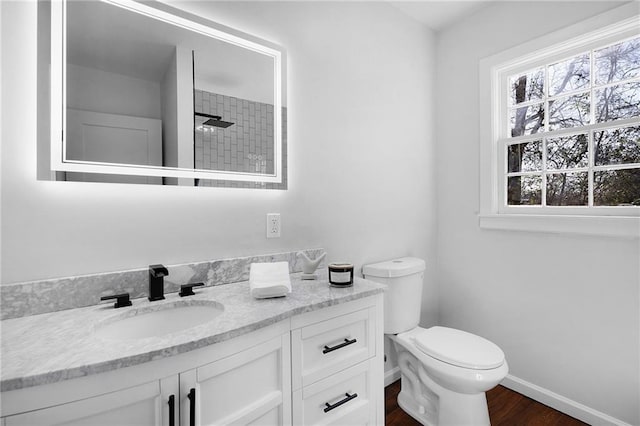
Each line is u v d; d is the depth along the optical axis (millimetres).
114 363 674
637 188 1553
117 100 1113
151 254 1173
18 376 605
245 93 1408
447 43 2303
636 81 1556
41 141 980
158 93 1195
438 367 1427
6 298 916
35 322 897
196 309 1121
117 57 1115
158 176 1189
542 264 1823
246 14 1416
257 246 1450
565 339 1734
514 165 2035
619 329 1549
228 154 1358
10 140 943
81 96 1048
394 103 2068
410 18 2178
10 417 607
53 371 626
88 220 1056
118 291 1083
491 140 2039
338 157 1765
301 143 1605
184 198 1247
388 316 1784
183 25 1249
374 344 1275
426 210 2295
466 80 2184
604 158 1667
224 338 819
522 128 2000
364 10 1899
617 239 1550
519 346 1930
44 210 986
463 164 2205
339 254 1766
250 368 911
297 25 1596
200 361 795
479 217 2107
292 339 1014
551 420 1678
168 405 750
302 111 1611
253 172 1430
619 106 1621
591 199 1689
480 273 2121
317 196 1670
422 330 1840
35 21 981
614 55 1633
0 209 930
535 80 1942
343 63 1791
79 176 1040
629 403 1520
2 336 801
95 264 1066
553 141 1856
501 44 1995
